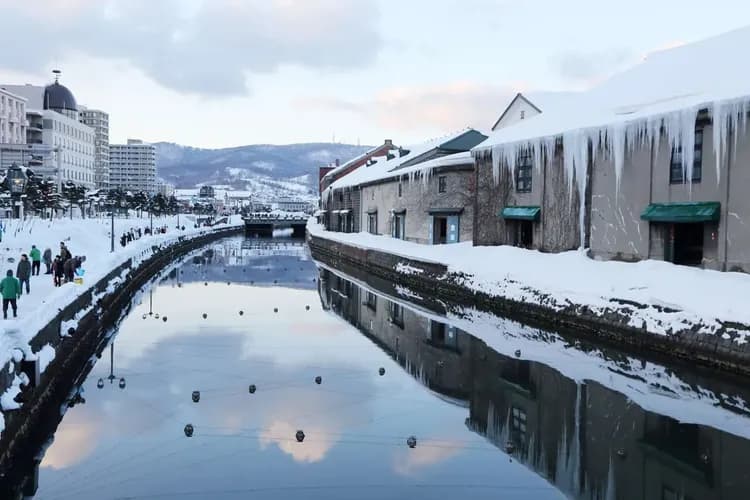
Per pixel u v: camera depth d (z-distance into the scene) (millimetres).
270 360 19453
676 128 22875
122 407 14797
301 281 40625
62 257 25297
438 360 19594
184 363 19047
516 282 26609
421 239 45969
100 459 11844
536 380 17406
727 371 16344
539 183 32125
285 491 10547
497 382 17172
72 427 13477
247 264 53281
